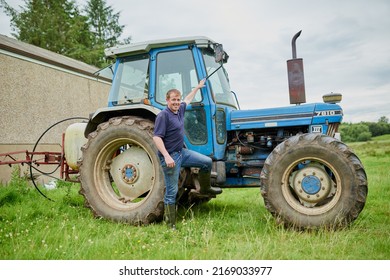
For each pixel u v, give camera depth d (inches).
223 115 163.8
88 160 159.9
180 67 160.2
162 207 146.8
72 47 873.5
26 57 291.9
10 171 270.7
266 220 147.4
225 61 185.0
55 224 142.6
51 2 878.4
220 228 136.5
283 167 138.3
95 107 385.1
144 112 164.6
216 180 155.4
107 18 1025.5
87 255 106.9
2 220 150.1
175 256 103.5
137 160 158.2
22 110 286.5
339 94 153.7
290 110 156.3
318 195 135.2
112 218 151.6
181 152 138.8
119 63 169.6
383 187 225.1
